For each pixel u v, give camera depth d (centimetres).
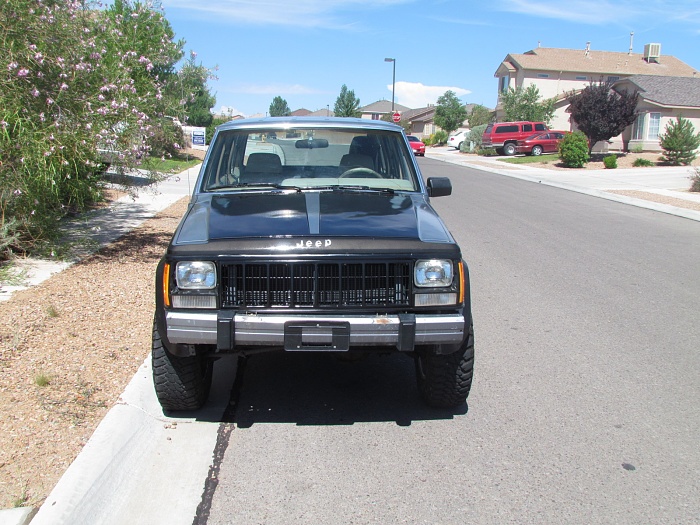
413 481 354
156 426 413
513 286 778
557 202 1677
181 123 1884
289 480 353
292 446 391
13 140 696
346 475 359
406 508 329
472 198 1723
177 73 1598
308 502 333
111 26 970
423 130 7994
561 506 331
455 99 6334
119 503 330
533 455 383
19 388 429
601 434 410
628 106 3059
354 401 457
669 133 3073
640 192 1888
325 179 512
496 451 387
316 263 372
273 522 316
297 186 497
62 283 679
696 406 453
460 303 384
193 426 415
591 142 3166
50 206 833
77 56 788
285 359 538
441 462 374
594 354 553
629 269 880
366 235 386
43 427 382
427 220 426
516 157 3750
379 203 456
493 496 340
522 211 1473
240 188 491
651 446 396
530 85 4638
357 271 375
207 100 3381
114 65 863
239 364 525
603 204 1652
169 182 1772
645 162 3002
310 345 371
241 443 394
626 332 612
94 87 808
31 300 610
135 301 630
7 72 701
